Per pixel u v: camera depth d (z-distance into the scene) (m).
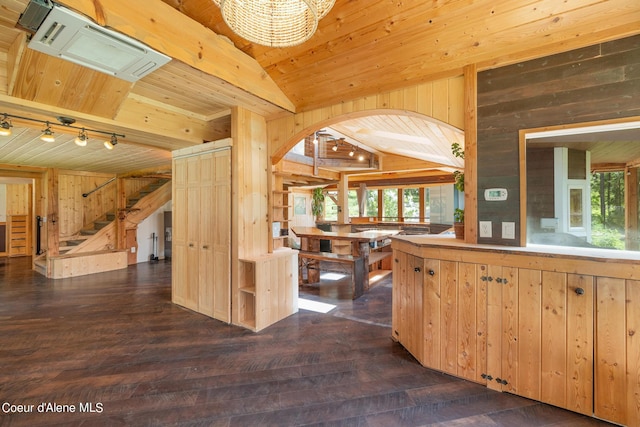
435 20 2.20
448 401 2.00
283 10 1.54
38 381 2.23
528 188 2.24
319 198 11.59
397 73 2.61
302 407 1.94
